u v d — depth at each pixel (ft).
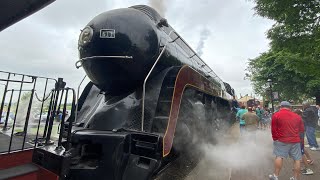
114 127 12.59
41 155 9.86
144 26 13.62
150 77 14.07
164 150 11.40
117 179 10.65
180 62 17.31
